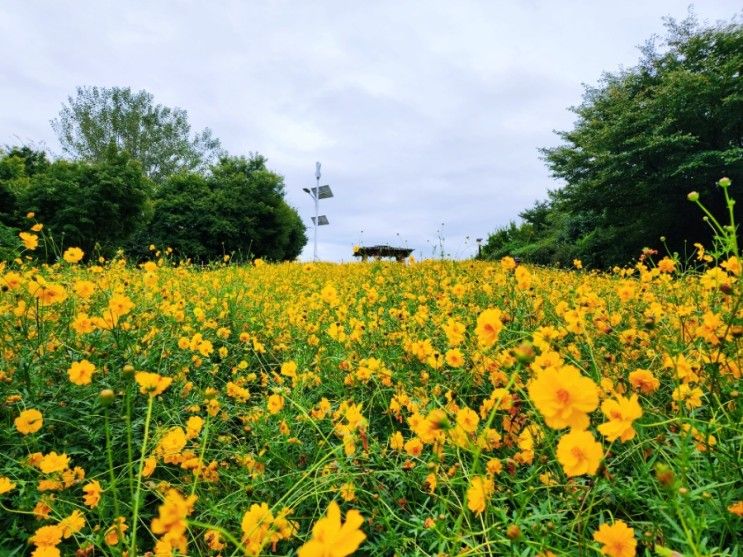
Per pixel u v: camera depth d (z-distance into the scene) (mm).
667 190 15273
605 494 1404
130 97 32219
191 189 20547
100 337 2793
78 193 13656
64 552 1651
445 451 1706
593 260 17188
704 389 1820
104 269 4820
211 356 3490
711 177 14422
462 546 1325
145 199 15102
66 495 1743
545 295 3533
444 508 1323
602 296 3748
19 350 2465
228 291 5152
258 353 3633
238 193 21062
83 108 31219
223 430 2312
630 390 1824
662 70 16969
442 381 2320
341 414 2014
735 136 15812
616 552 919
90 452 2018
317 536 693
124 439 2141
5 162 15297
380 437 2223
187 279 6125
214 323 3656
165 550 1167
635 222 16719
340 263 11305
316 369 2875
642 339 2268
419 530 1497
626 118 15367
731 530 1161
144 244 18281
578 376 863
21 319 2676
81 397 2318
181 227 19000
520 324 2783
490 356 2088
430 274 6465
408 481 1649
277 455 1907
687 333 2092
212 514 1484
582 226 18891
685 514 1114
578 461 891
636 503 1421
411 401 2012
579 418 851
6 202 12914
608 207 16875
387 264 8852
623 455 1489
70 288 3209
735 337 1525
